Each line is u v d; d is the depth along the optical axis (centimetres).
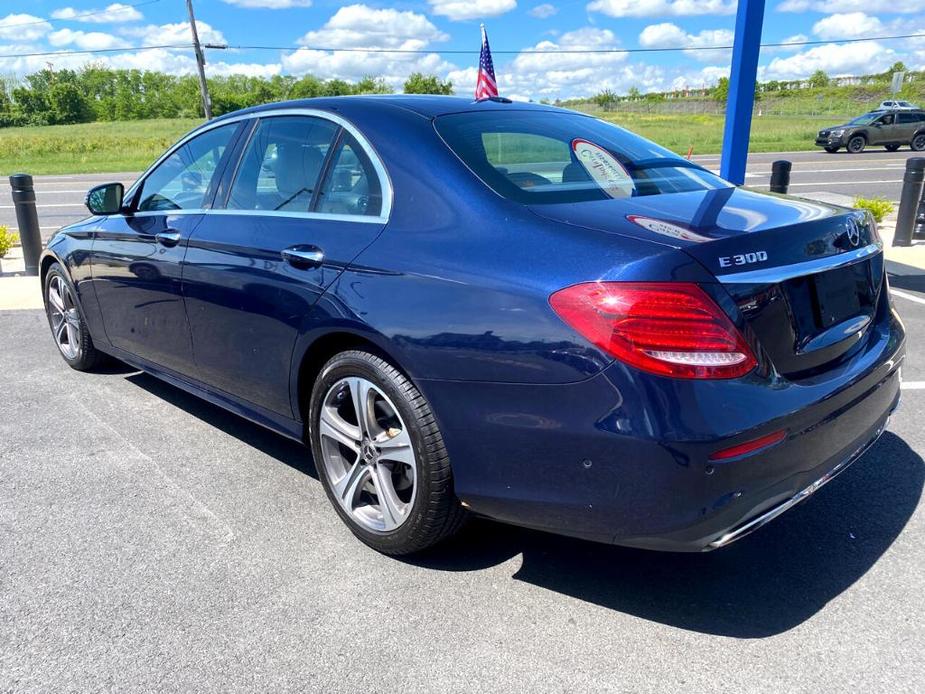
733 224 232
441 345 237
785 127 4238
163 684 218
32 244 809
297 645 234
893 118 2741
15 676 221
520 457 229
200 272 337
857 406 247
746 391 209
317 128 312
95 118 11444
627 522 216
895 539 286
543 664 224
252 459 368
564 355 214
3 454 375
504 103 332
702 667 221
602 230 226
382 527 279
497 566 275
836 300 249
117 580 269
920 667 219
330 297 271
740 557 278
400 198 269
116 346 436
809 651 227
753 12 665
